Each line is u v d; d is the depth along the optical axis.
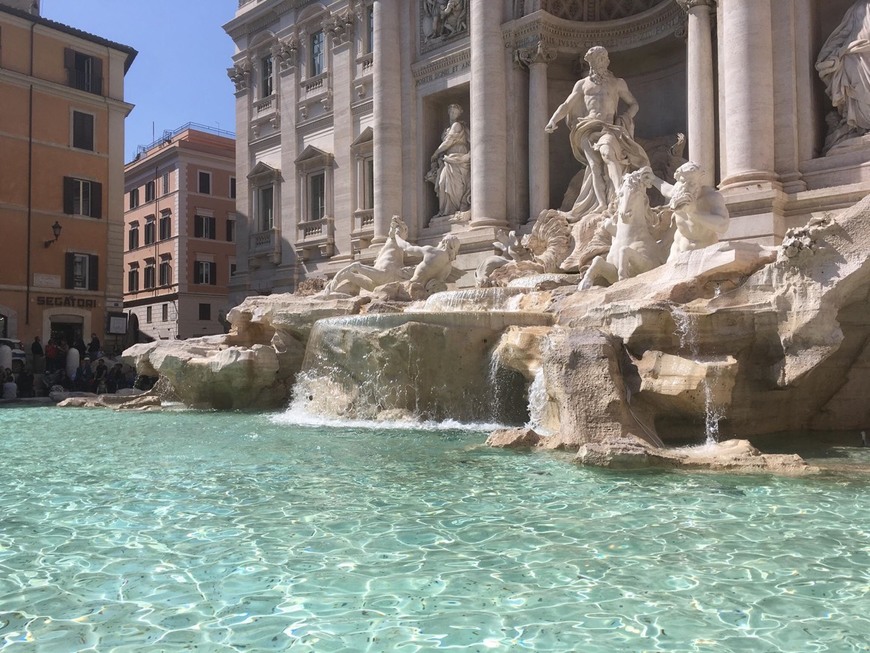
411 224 31.34
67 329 40.44
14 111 38.62
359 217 34.81
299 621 4.79
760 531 6.64
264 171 39.94
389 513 7.43
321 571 5.71
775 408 12.28
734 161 20.09
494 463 10.02
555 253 23.16
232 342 21.44
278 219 39.53
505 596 5.18
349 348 16.14
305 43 38.44
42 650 4.37
